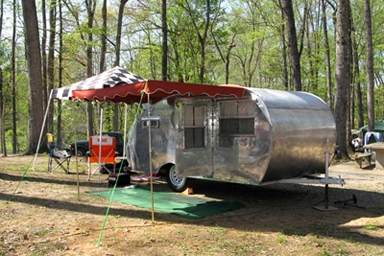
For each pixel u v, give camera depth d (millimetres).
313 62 28359
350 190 9039
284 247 4891
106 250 4684
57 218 6156
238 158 7551
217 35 24734
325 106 8422
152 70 29891
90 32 19094
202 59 23016
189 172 7945
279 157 7117
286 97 7762
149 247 4820
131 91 6301
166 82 6129
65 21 23766
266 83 36344
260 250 4770
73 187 9031
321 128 7996
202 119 8227
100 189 8922
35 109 16969
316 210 7020
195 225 5895
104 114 23891
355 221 6203
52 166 12727
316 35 27781
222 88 6973
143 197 8070
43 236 5207
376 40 25906
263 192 8789
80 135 37219
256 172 7227
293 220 6289
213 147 8039
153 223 5957
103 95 7016
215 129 8000
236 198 8109
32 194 8023
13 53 24188
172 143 8898
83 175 11016
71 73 30156
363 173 11992
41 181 9656
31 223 5832
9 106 33438
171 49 26078
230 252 4680
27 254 4520
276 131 6996
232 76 37219
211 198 8086
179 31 24188
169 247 4828
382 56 31312
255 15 27453
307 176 8016
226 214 6656
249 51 35125
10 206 6898
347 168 13188
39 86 17000
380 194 8547
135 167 10008
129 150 10195
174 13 23594
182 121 7820
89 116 21562
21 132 35812
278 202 7719
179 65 24859
